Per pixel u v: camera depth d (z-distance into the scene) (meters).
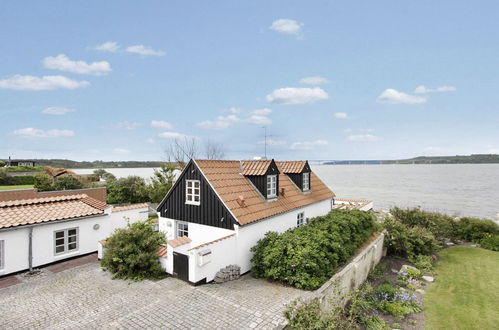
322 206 21.16
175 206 14.95
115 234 13.00
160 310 9.18
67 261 13.96
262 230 13.99
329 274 11.98
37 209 13.68
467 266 17.86
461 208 42.25
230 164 15.85
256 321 8.54
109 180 36.66
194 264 10.96
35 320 8.59
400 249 18.73
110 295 10.24
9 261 12.02
